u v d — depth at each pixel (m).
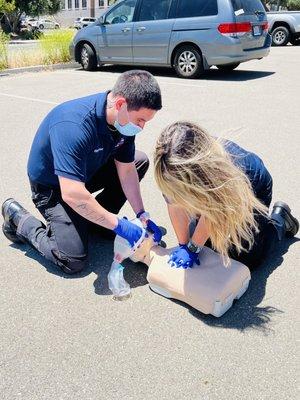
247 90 7.39
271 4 37.06
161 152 1.80
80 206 2.23
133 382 1.88
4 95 7.34
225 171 1.81
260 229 2.34
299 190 3.63
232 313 2.27
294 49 13.52
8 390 1.84
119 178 2.73
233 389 1.84
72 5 55.78
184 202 1.84
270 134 5.09
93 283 2.52
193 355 2.01
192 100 6.75
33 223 2.69
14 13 25.89
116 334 2.14
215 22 7.88
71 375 1.92
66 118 2.23
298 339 2.10
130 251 2.39
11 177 3.99
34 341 2.10
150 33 8.66
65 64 10.47
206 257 2.34
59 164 2.20
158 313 2.28
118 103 2.13
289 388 1.84
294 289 2.44
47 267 2.66
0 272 2.62
